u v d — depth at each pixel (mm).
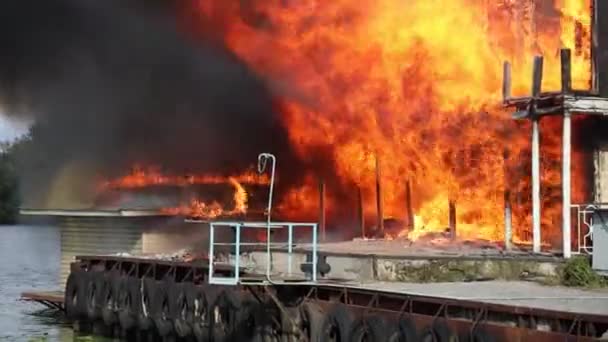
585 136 18359
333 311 15375
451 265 16344
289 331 16297
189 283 19469
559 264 15828
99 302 22984
